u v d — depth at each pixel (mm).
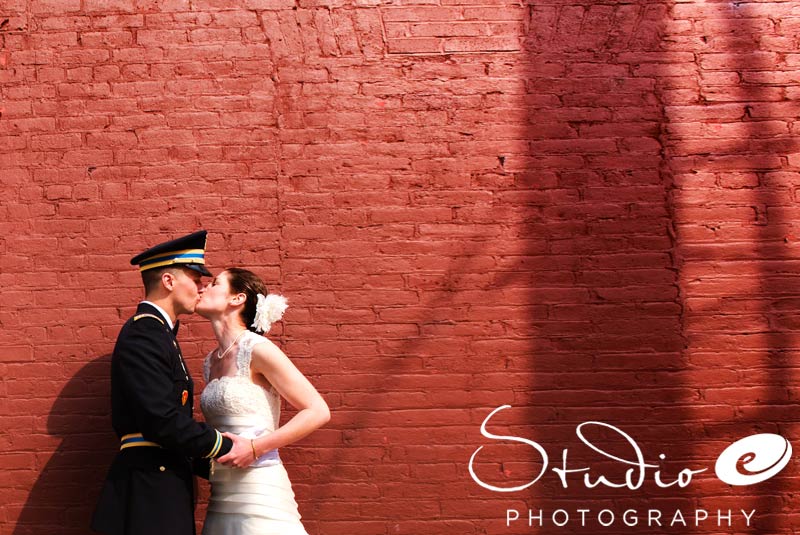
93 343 3822
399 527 3764
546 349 3842
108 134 3912
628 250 3885
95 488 3756
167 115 3918
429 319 3850
